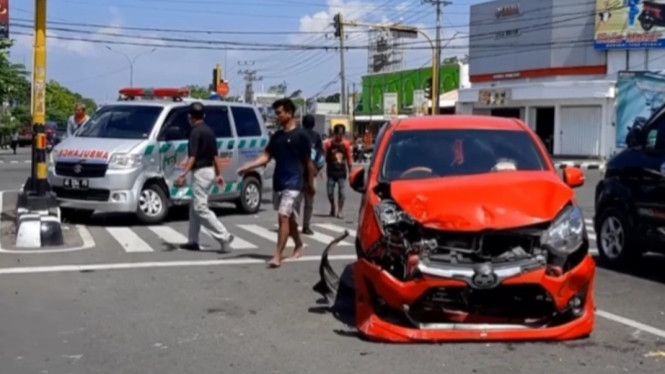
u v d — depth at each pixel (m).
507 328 6.98
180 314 8.33
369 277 7.16
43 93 13.41
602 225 11.38
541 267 6.75
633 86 44.03
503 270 6.69
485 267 6.68
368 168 8.50
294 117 10.98
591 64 48.84
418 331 7.01
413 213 6.95
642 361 6.61
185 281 10.02
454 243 6.85
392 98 66.12
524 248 6.85
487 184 7.35
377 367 6.45
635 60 47.22
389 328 7.09
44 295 9.19
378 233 7.12
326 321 7.99
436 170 8.08
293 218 11.42
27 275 10.32
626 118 44.38
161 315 8.29
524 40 52.38
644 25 46.56
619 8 47.31
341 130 17.81
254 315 8.27
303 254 12.15
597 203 11.48
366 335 7.18
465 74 63.19
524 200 7.03
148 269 10.83
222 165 17.34
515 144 8.39
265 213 18.58
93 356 6.88
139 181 15.50
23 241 12.60
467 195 7.12
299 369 6.45
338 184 17.98
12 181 28.47
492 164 8.12
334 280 9.20
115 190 15.29
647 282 10.06
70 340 7.36
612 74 47.97
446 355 6.71
